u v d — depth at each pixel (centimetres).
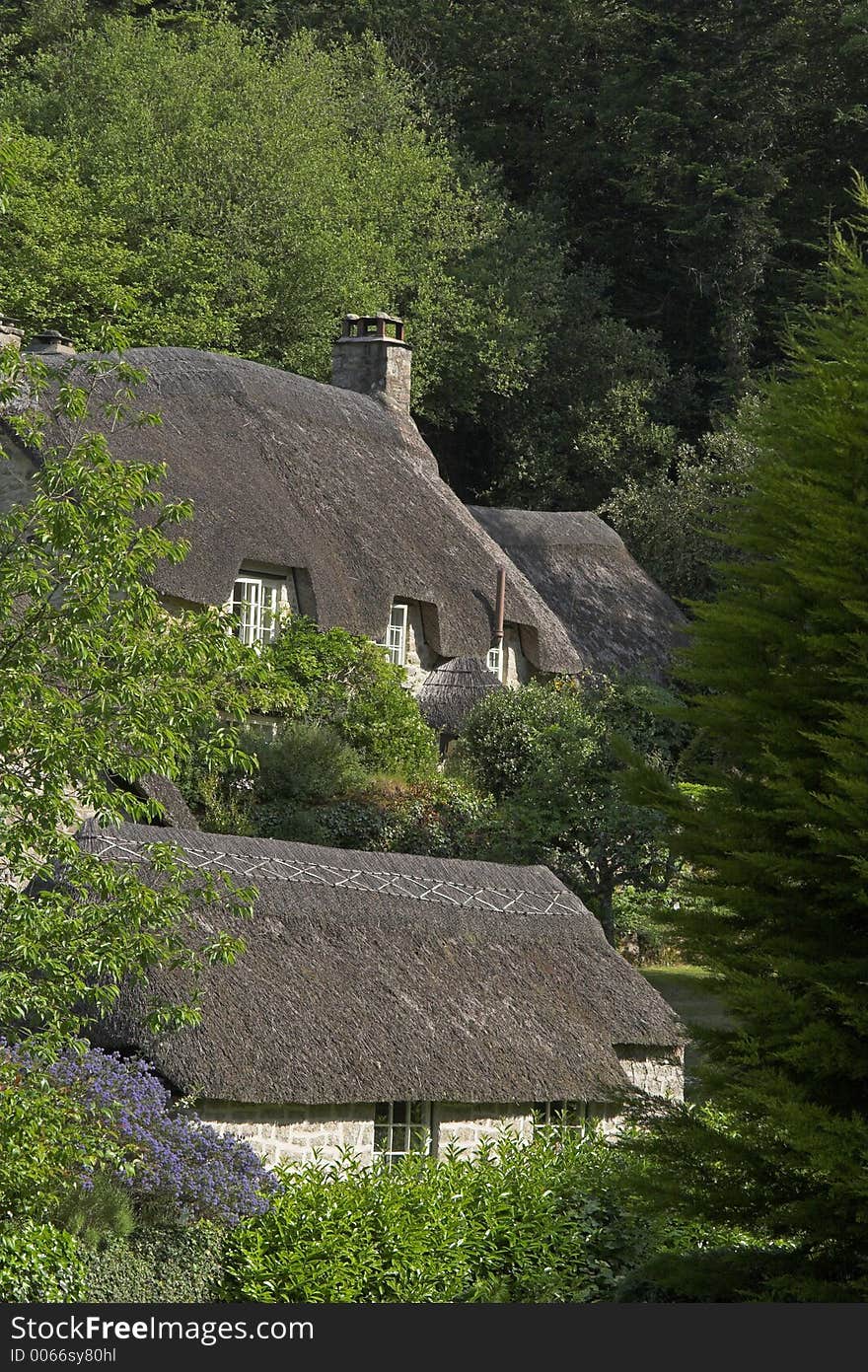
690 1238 1627
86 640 1163
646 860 2753
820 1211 1222
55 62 4997
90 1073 1457
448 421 5303
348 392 3775
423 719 3228
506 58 5875
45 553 1180
